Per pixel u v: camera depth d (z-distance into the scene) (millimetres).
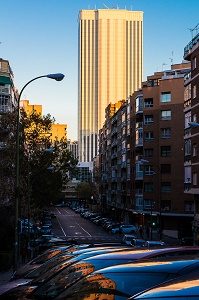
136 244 44688
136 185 89375
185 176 52125
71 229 89188
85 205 193250
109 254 7145
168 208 79125
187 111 52531
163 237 77938
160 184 78000
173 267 5320
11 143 42969
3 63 77750
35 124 47562
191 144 50438
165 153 80312
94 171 197625
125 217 104750
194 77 49844
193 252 7078
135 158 91812
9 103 77500
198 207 50375
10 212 41156
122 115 109875
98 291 5426
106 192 141375
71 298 5625
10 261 34938
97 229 90688
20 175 44719
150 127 85125
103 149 155875
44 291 7219
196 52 49375
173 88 80500
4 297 8227
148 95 85812
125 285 5293
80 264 7156
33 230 53969
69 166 54094
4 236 39656
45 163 48219
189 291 3660
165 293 3711
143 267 5484
